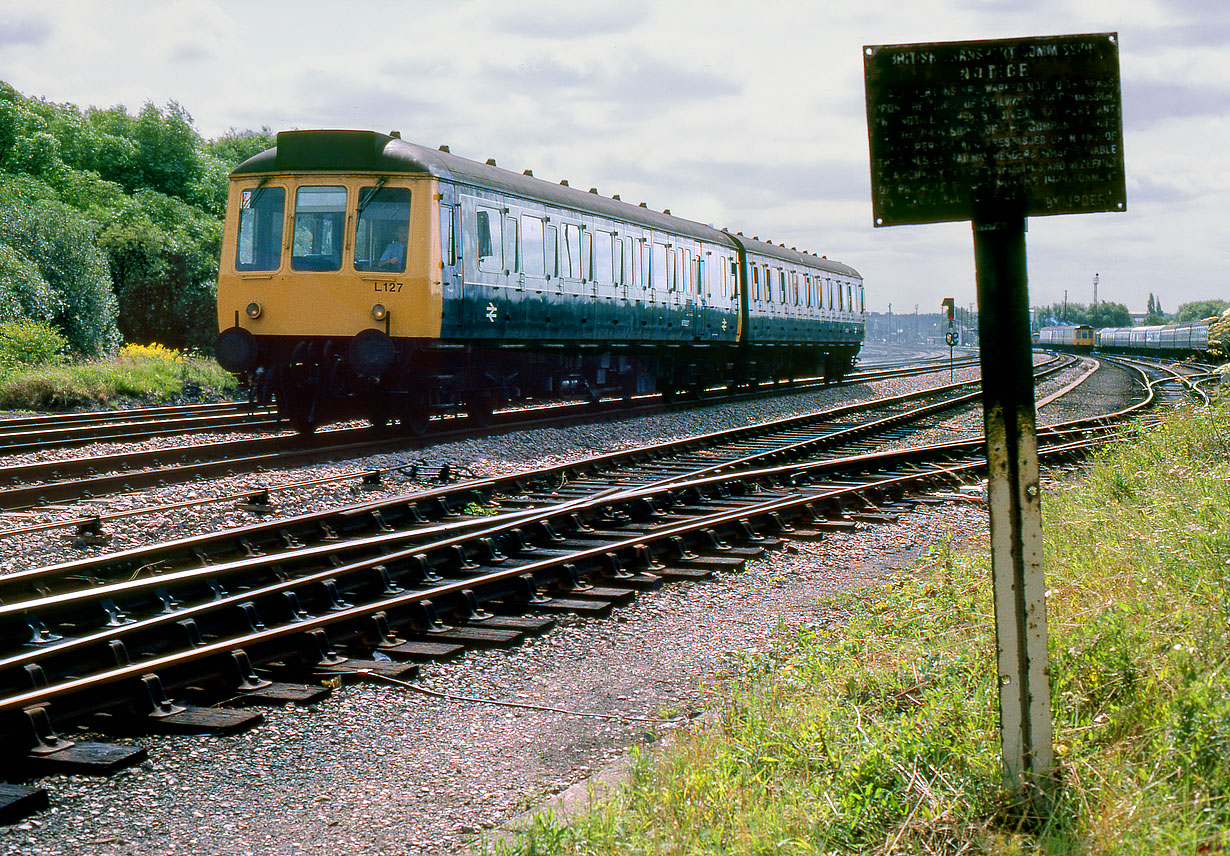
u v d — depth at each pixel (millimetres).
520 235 17641
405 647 6547
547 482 13062
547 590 8039
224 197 60875
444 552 8531
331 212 15094
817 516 11242
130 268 41031
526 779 4668
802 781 4129
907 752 4086
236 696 5645
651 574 8672
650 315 22844
